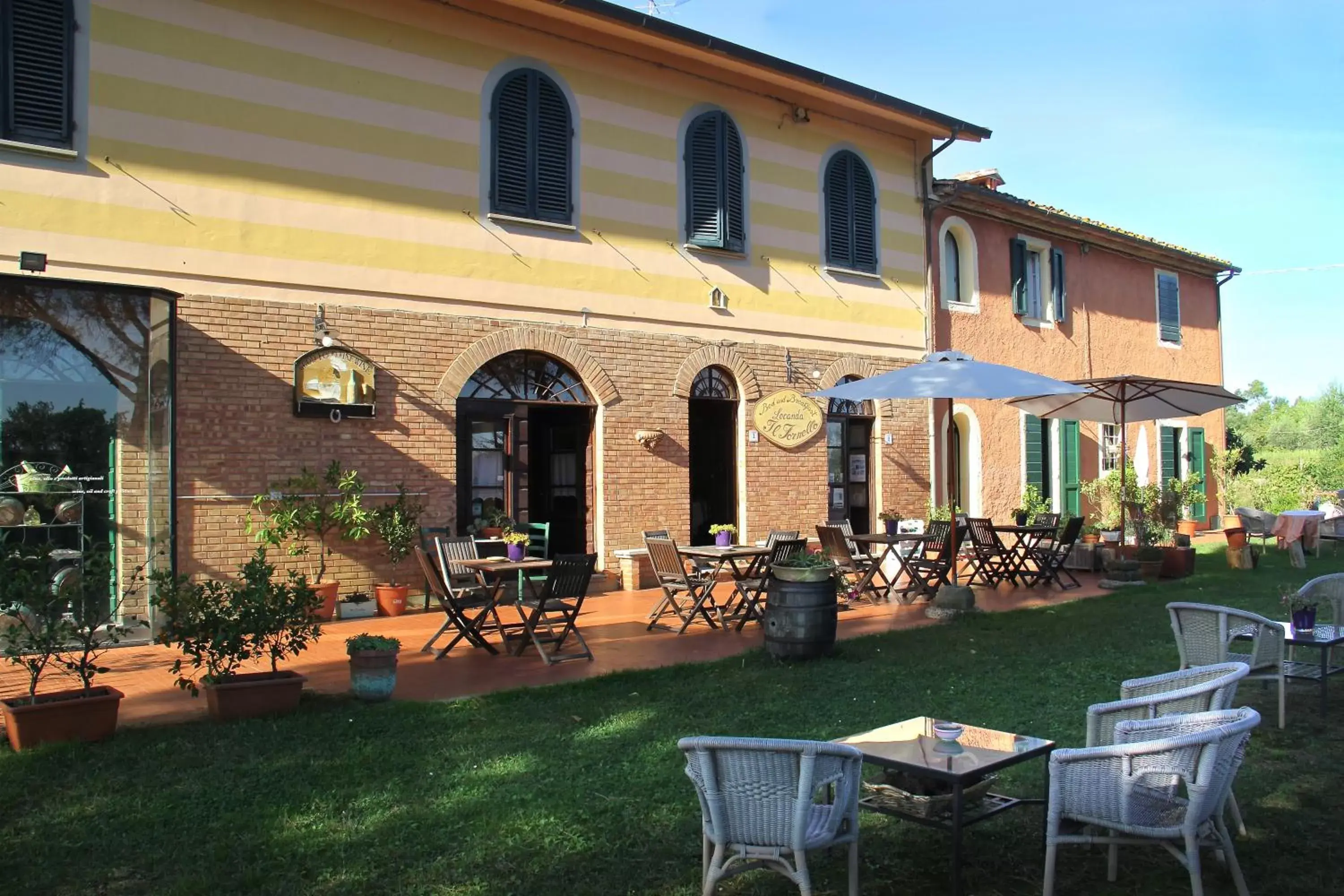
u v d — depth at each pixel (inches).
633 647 348.5
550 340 468.1
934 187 637.3
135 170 367.2
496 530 444.1
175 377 362.6
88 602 236.8
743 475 538.6
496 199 453.4
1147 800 154.1
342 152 412.5
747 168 543.5
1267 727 250.2
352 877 161.9
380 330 420.5
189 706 263.6
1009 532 527.2
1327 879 163.9
